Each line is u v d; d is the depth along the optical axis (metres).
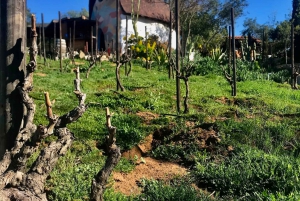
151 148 4.82
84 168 3.68
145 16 24.69
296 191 3.21
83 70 13.88
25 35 2.29
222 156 4.29
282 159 3.87
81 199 3.09
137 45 17.41
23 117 2.33
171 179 3.84
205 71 13.91
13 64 2.23
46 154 2.34
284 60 20.67
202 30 28.31
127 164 4.12
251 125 5.10
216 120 5.45
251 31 33.78
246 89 9.79
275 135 4.90
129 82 9.95
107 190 3.28
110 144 2.45
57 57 18.94
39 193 2.33
